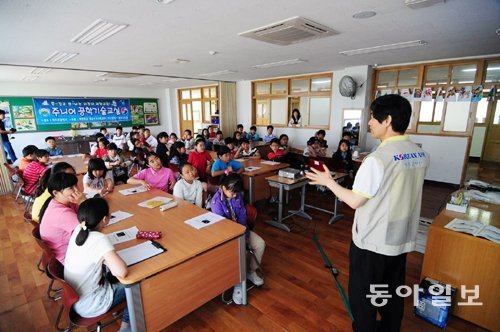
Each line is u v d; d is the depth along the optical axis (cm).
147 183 313
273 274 256
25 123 798
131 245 172
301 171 367
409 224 139
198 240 179
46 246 165
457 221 205
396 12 250
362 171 127
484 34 327
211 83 920
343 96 621
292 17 262
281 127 782
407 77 554
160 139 516
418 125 553
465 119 499
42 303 220
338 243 314
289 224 366
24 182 389
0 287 241
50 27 277
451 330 189
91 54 410
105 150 526
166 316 160
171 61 489
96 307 149
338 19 269
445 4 232
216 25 282
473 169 673
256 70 625
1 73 591
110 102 959
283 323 197
